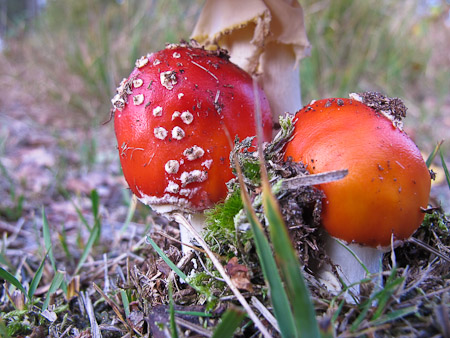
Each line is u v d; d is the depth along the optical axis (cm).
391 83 47
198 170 13
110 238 23
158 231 16
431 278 13
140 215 25
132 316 14
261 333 11
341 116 12
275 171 12
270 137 15
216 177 13
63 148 36
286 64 18
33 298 16
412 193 11
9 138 41
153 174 13
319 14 45
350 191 11
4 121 45
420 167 12
